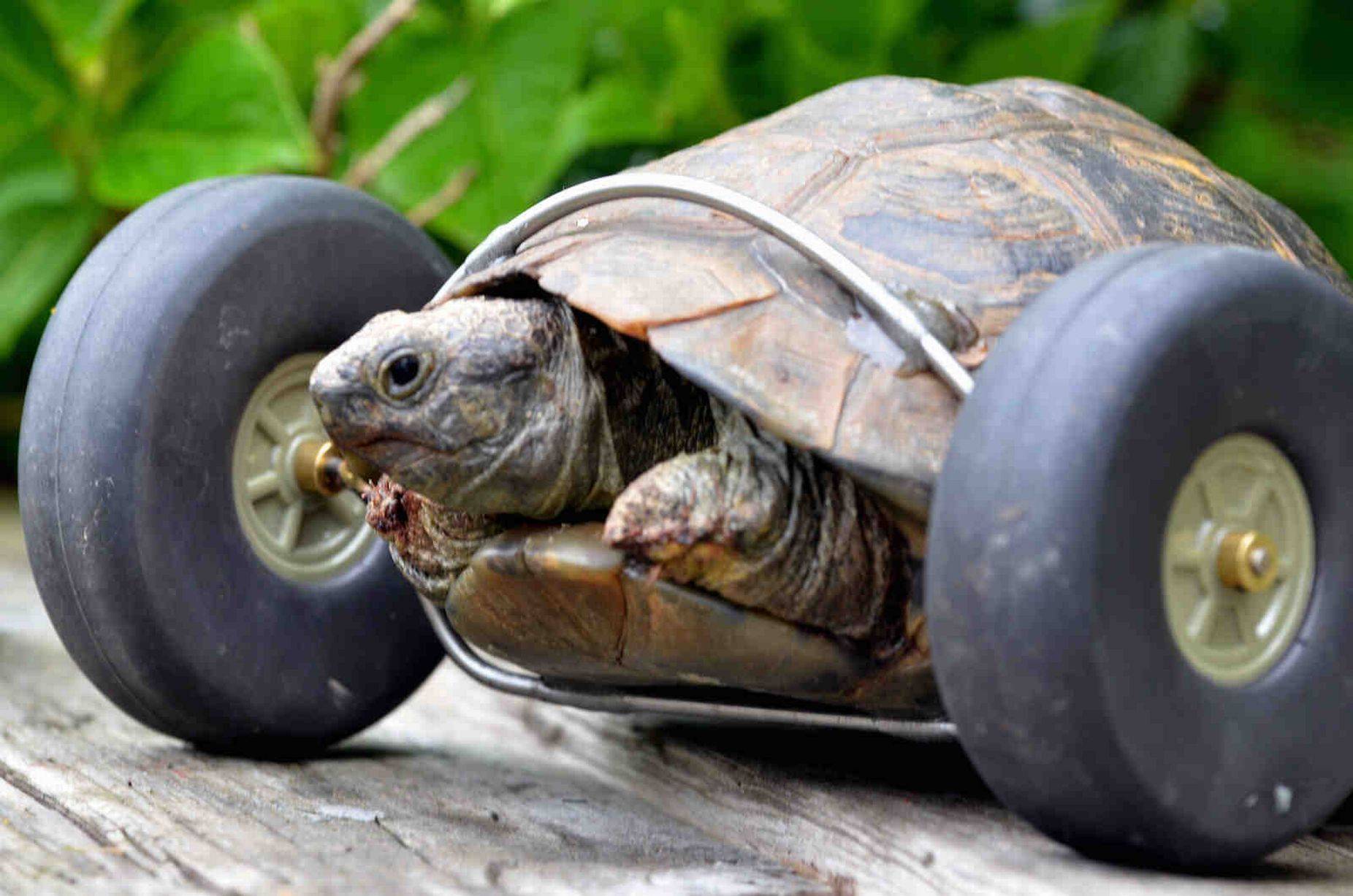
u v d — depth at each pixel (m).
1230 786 0.65
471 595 0.70
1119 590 0.64
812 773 0.73
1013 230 0.69
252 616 0.73
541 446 0.69
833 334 0.68
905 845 0.67
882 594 0.68
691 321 0.67
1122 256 0.66
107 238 0.73
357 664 0.75
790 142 0.72
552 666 0.71
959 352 0.67
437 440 0.69
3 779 0.72
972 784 0.72
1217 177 0.75
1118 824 0.64
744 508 0.67
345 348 0.69
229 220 0.73
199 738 0.74
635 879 0.67
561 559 0.68
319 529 0.75
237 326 0.72
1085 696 0.63
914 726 0.69
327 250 0.74
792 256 0.69
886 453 0.66
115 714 0.78
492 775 0.75
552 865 0.67
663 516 0.67
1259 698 0.65
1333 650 0.66
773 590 0.68
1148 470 0.64
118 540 0.71
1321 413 0.66
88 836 0.68
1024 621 0.64
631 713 0.77
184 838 0.68
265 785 0.72
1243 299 0.65
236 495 0.73
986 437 0.64
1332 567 0.66
